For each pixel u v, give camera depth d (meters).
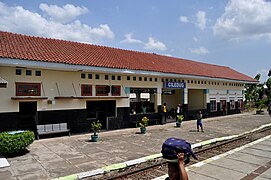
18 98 12.12
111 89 16.39
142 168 7.91
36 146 11.16
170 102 25.91
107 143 12.03
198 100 25.70
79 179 6.98
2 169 7.78
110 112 16.75
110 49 20.77
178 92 26.03
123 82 17.11
